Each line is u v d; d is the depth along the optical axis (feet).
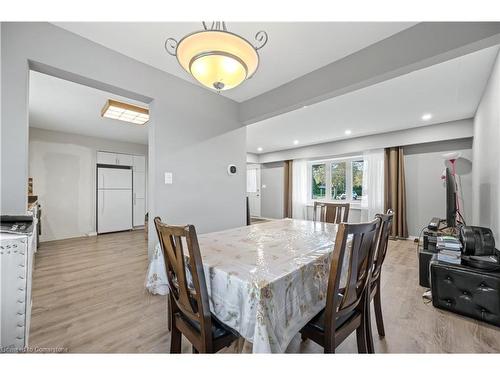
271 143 19.85
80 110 11.41
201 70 3.91
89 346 4.89
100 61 6.33
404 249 13.00
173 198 8.09
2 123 4.86
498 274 5.80
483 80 8.27
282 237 5.80
